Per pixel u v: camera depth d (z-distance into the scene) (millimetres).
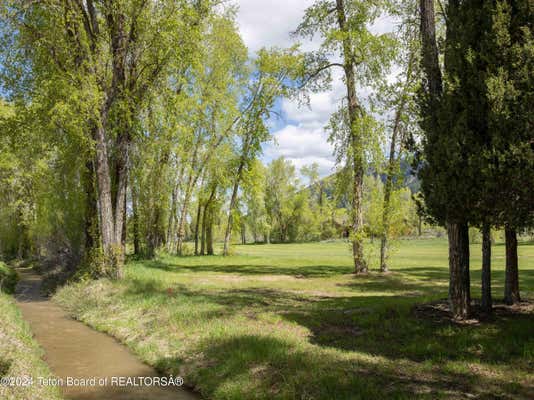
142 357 9070
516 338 7848
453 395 5543
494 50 7707
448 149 8070
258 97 34719
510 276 10695
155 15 17141
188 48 17906
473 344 7703
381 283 18734
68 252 22453
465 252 9484
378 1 20344
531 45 7172
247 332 9008
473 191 7801
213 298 13469
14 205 38406
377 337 8703
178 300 12750
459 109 8375
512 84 7273
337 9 21703
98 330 11711
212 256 36812
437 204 8781
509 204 7449
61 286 18719
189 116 26484
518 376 6176
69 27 16109
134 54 17859
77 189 21703
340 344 8234
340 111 22047
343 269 25641
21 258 44656
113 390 7246
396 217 22141
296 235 82250
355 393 5793
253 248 59750
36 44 16328
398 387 5887
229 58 32625
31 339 9812
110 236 17562
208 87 30766
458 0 9062
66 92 15344
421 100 9648
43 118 17172
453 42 8539
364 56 20406
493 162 7418
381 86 19734
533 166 6887
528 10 7531
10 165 28984
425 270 24125
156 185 28984
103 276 17125
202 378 7426
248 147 36000
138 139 21656
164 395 7059
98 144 17203
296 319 10367
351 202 23188
